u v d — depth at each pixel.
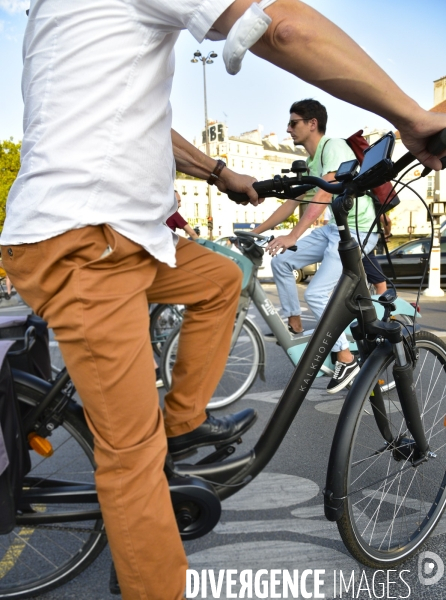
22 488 1.42
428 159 1.24
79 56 1.04
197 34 0.99
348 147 3.26
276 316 3.29
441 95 48.75
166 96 1.16
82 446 1.53
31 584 1.63
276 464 2.59
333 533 1.97
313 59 0.99
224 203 75.56
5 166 31.52
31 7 1.09
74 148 1.08
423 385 1.76
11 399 1.36
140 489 1.22
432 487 1.85
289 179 1.59
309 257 3.49
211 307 1.50
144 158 1.12
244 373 3.66
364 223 3.21
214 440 1.58
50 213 1.10
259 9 0.93
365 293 1.58
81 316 1.12
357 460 1.64
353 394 1.58
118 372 1.16
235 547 1.90
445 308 8.10
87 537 1.63
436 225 10.48
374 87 1.03
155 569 1.25
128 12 1.02
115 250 1.11
